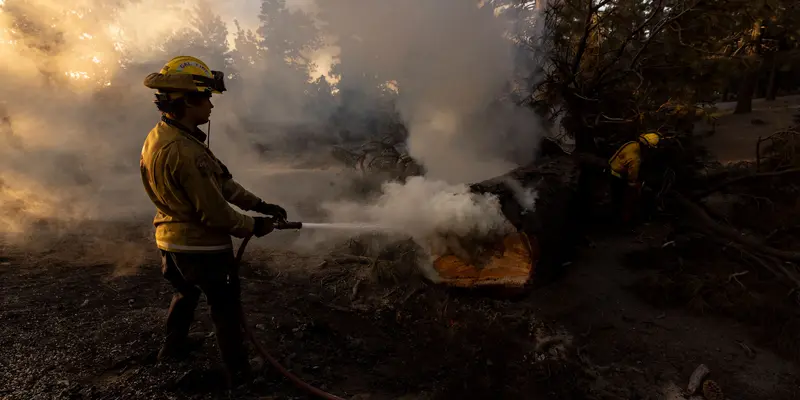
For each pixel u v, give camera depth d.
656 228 5.64
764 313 3.67
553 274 4.28
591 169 5.42
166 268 2.51
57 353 2.70
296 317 3.39
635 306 4.00
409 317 3.52
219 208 2.25
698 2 4.61
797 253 4.09
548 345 3.26
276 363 2.61
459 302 3.85
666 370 3.17
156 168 2.21
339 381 2.73
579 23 5.19
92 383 2.45
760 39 5.00
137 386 2.44
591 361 3.22
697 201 5.49
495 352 3.10
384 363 2.96
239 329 2.54
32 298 3.38
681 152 5.71
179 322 2.67
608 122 5.53
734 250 4.61
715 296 3.97
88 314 3.21
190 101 2.27
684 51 4.92
